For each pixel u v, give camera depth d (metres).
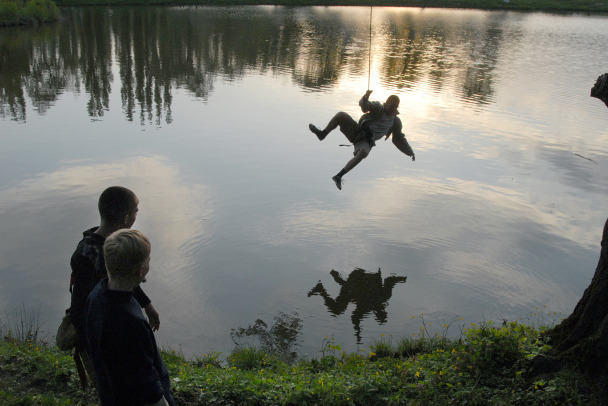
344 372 5.36
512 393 4.15
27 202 11.26
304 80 24.14
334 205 11.51
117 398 2.59
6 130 16.55
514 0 71.12
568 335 4.41
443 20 51.22
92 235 3.21
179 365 5.84
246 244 9.78
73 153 14.48
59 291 8.18
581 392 3.99
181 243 9.70
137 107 19.58
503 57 30.88
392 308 7.96
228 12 51.69
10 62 27.28
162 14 48.09
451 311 7.89
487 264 9.24
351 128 8.09
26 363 5.27
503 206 11.59
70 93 21.64
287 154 14.70
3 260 8.98
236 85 23.14
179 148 15.07
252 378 4.95
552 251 9.70
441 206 11.57
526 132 16.81
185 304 7.94
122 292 2.56
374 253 9.56
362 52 31.53
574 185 12.73
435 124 17.48
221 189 12.20
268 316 7.71
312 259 9.34
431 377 4.61
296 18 48.47
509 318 7.72
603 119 18.34
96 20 43.19
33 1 41.72
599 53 33.16
